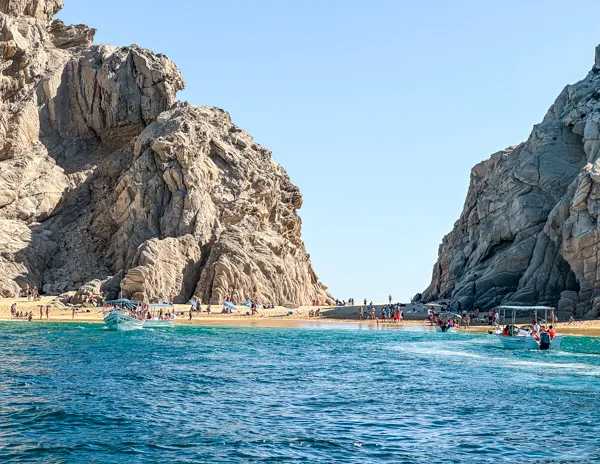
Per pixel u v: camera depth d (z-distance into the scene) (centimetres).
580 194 9119
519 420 3183
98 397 3569
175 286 11869
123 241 12812
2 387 3809
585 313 9069
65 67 15100
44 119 14675
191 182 12988
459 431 2972
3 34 14250
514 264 10231
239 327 9538
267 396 3741
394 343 7131
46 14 16088
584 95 11394
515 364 5206
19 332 7850
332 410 3378
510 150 12662
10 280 12069
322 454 2608
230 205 13425
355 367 5016
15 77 14525
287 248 13788
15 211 13050
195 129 13712
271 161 14988
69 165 14475
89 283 11825
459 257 11862
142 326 8938
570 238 9144
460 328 9062
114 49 15400
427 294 14362
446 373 4691
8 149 13750
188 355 5688
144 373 4484
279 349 6381
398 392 3897
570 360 5512
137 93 14875
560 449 2703
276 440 2786
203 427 2977
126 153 14425
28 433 2822
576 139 10975
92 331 8275
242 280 12169
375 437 2856
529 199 10531
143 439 2762
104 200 13525
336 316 11569
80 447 2644
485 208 11681
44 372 4422
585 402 3606
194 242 12450
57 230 13475
